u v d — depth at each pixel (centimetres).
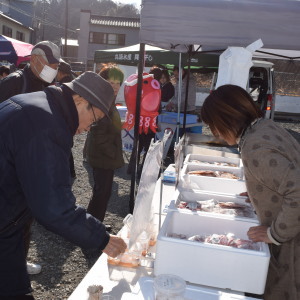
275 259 156
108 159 302
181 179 228
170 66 1063
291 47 265
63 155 123
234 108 143
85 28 3209
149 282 138
